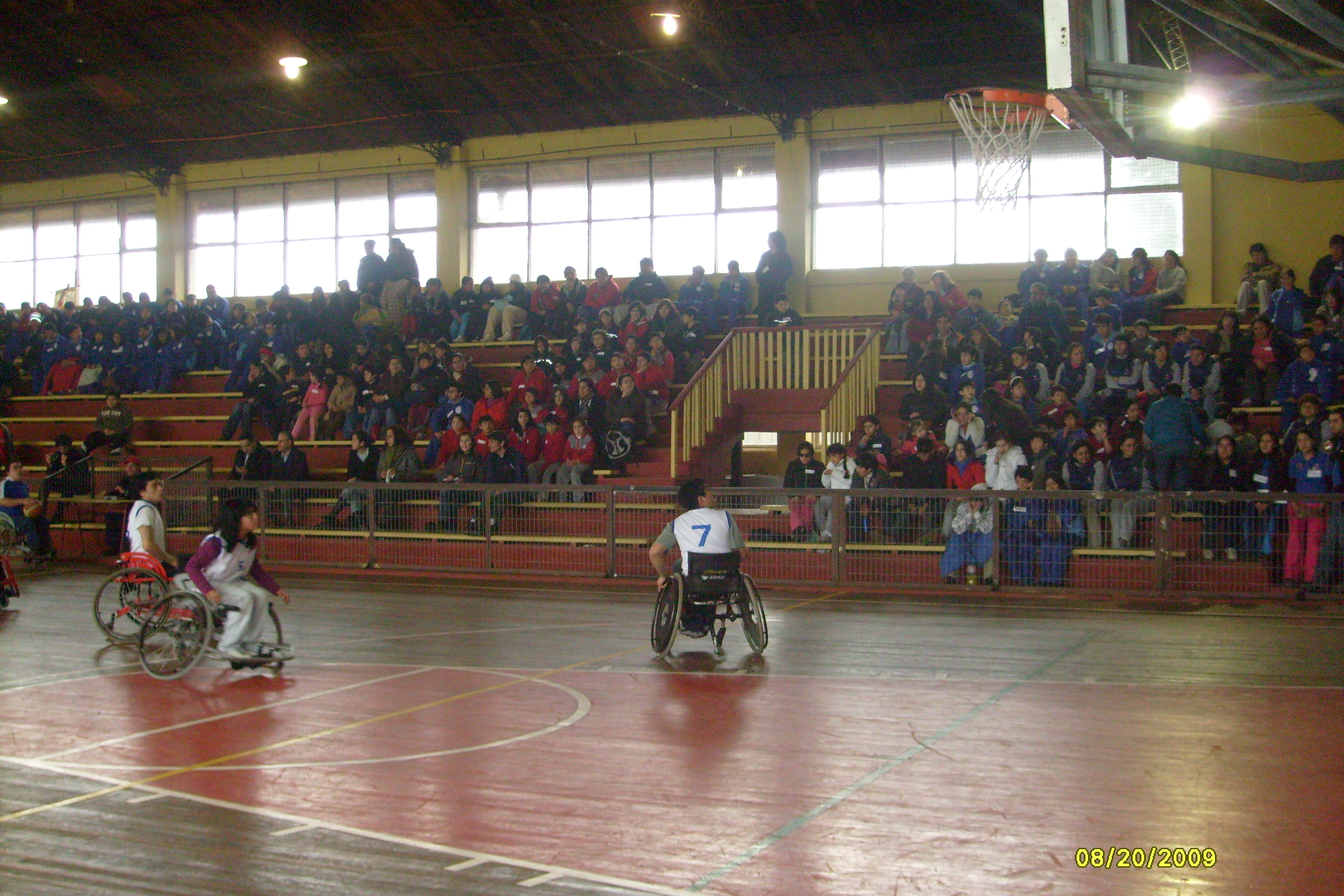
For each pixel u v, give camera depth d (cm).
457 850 583
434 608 1440
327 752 769
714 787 684
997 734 802
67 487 2127
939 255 2458
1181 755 745
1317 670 1016
